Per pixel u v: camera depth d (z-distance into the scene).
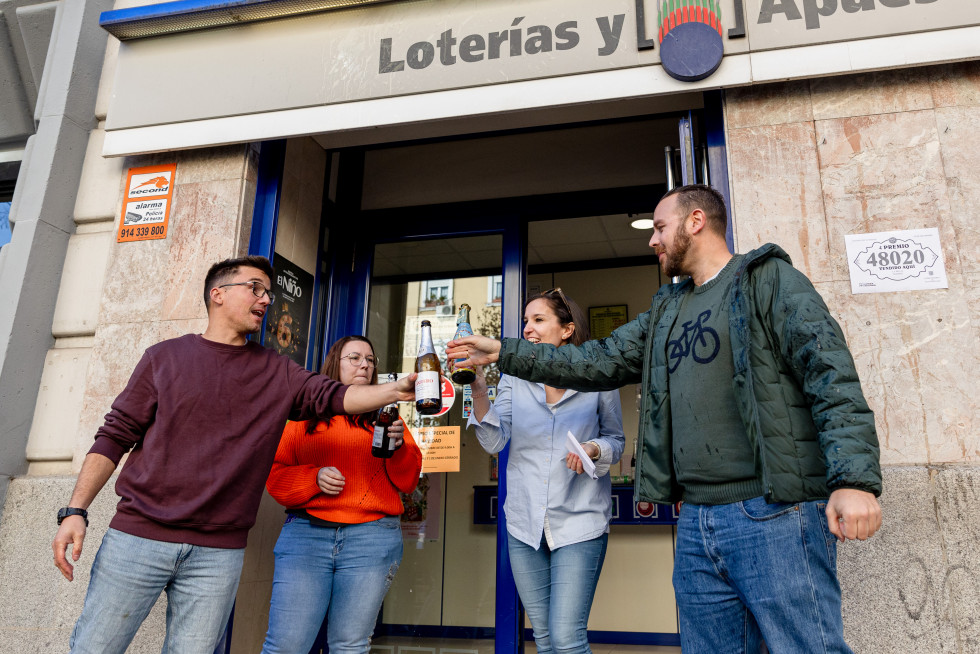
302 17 3.24
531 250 5.44
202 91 3.28
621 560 5.39
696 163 3.02
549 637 2.49
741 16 2.71
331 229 4.05
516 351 2.09
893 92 2.65
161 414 2.05
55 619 2.88
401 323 3.98
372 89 3.06
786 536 1.53
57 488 3.03
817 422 1.47
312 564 2.48
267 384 2.21
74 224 3.57
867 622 2.23
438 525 3.72
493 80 2.93
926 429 2.35
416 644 3.57
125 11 3.36
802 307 1.57
